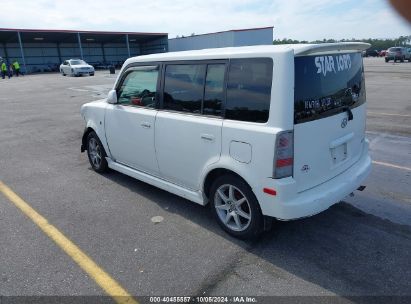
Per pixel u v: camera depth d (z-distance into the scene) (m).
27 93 19.14
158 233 3.82
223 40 48.25
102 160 5.56
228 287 2.93
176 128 3.93
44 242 3.68
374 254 3.33
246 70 3.25
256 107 3.18
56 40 51.19
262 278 3.03
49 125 9.87
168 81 4.07
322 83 3.31
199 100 3.71
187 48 53.56
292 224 3.92
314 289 2.88
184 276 3.08
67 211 4.40
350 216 4.07
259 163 3.15
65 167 6.14
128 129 4.70
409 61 40.38
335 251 3.39
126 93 4.80
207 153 3.63
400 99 12.55
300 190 3.26
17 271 3.20
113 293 2.89
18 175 5.77
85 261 3.33
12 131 9.16
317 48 3.10
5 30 41.34
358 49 3.84
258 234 3.51
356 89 3.87
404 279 2.97
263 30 46.91
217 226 3.93
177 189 4.20
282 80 3.00
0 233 3.88
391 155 6.21
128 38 53.38
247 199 3.41
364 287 2.88
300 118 3.11
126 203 4.60
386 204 4.35
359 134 4.03
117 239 3.71
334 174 3.62
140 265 3.26
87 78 30.56
